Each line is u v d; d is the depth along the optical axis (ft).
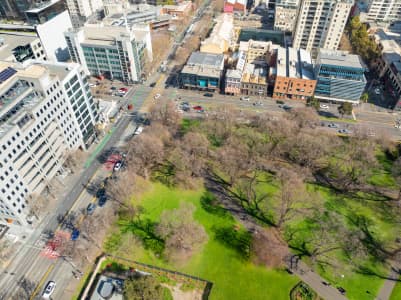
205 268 371.35
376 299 345.51
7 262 373.61
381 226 424.46
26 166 398.21
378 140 529.45
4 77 383.04
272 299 343.05
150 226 416.46
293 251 389.80
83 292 343.26
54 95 434.30
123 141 563.89
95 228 384.68
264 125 513.45
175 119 563.07
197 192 466.29
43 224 416.46
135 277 335.06
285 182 424.46
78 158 502.79
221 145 538.47
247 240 401.90
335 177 491.72
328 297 344.69
